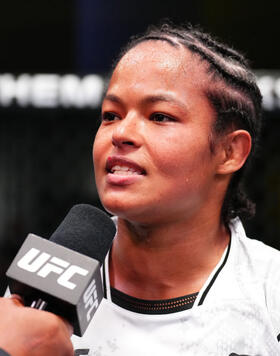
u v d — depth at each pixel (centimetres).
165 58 91
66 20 312
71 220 83
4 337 64
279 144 295
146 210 87
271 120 287
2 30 320
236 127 97
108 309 95
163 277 95
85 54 310
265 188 304
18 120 331
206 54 94
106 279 98
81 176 346
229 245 99
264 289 92
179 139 87
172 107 88
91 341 92
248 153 97
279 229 303
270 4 282
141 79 89
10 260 339
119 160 87
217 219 98
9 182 347
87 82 297
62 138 338
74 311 69
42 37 317
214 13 284
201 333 89
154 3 290
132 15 296
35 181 347
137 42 98
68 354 69
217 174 96
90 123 328
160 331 91
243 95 98
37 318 66
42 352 65
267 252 98
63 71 314
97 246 82
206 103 91
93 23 305
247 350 87
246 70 101
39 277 71
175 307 92
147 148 86
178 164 87
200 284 95
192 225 94
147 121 89
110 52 304
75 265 72
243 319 89
